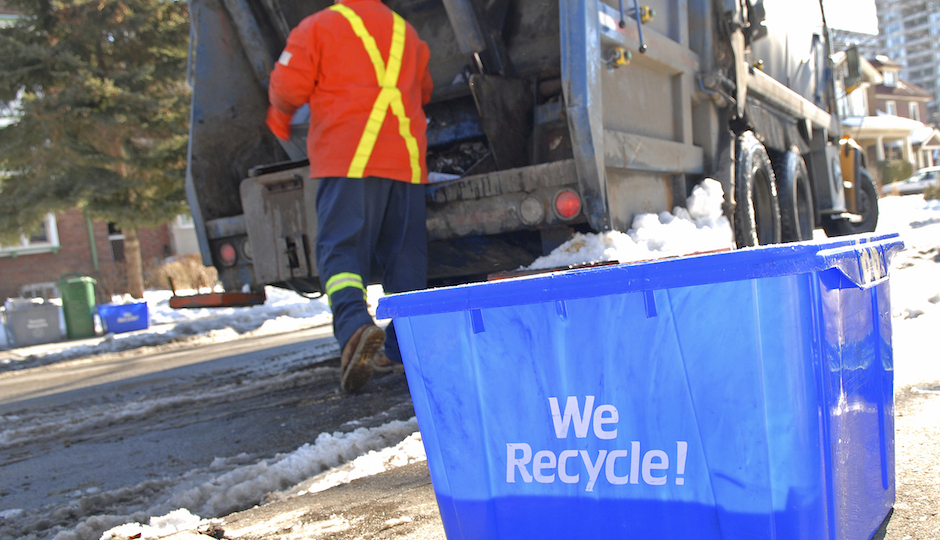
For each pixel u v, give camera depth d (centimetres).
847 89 742
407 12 445
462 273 423
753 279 95
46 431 369
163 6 1330
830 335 105
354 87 331
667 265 98
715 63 431
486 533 114
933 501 149
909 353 296
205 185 423
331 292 333
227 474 241
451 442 115
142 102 1259
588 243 309
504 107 371
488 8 389
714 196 402
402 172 339
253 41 433
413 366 116
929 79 8444
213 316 1096
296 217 373
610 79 332
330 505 197
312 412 338
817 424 99
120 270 1612
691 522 103
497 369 110
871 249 123
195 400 409
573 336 105
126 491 240
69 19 1298
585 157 304
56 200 1248
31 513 232
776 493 98
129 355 849
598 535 108
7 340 1152
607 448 106
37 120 1227
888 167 3544
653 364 102
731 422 99
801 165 571
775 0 570
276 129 366
